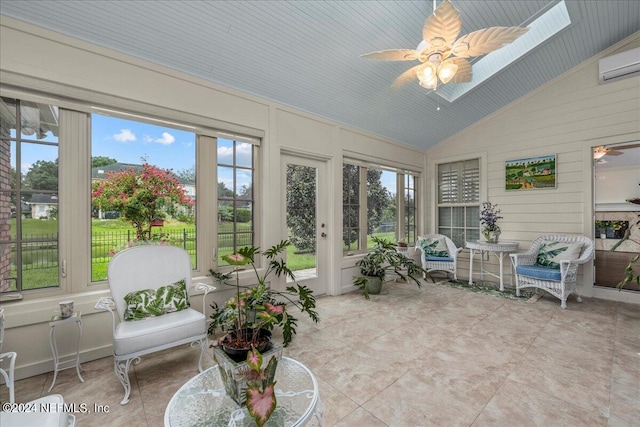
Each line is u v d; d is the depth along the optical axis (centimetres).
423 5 246
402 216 513
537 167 418
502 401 170
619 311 323
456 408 164
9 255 201
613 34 334
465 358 221
